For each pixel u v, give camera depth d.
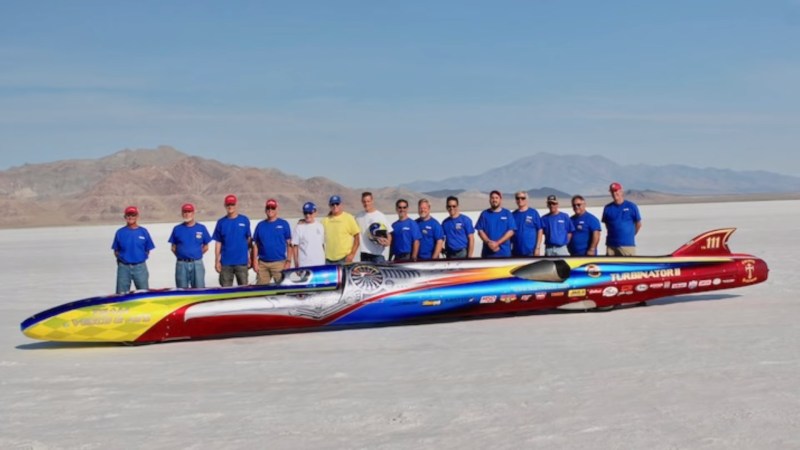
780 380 7.79
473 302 12.27
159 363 9.85
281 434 6.65
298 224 13.70
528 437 6.34
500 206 14.01
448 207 14.13
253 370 9.18
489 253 13.94
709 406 6.98
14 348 11.23
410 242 13.88
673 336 10.36
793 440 6.05
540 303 12.61
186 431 6.81
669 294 13.14
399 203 13.93
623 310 13.05
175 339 11.59
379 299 11.94
